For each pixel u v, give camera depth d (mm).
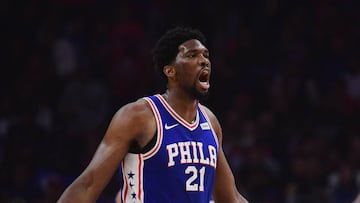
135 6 30984
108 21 30406
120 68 28812
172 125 9398
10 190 23234
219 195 10250
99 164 9172
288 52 29281
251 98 27312
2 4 30578
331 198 22266
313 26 30047
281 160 24781
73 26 30000
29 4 30781
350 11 30656
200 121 9680
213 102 27906
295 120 26562
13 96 27828
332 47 29453
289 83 27625
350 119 26703
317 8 30562
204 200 9461
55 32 29844
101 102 27328
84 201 9094
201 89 9445
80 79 27359
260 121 25859
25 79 28391
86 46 29656
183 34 9570
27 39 30000
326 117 26750
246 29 30141
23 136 24891
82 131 26453
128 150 9344
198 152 9430
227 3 30672
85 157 25094
